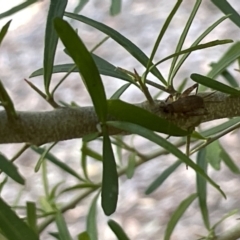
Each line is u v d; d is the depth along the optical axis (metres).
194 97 0.21
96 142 0.74
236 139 0.77
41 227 0.35
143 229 0.72
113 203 0.17
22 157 0.77
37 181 0.73
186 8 0.89
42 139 0.20
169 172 0.40
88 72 0.17
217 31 0.83
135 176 0.78
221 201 0.72
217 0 0.27
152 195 0.76
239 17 0.27
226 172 0.74
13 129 0.19
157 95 0.42
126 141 0.76
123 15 0.91
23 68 0.87
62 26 0.16
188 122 0.21
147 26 0.88
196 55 0.82
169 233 0.34
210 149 0.35
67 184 0.73
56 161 0.37
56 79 0.84
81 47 0.16
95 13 0.90
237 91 0.21
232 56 0.30
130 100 0.79
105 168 0.18
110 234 0.71
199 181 0.35
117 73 0.23
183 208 0.34
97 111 0.17
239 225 0.33
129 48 0.23
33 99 0.82
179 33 0.85
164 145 0.18
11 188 0.73
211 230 0.34
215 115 0.22
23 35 0.91
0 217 0.17
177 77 0.79
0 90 0.18
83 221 0.72
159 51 0.84
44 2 0.94
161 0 0.92
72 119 0.20
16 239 0.17
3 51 0.90
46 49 0.21
